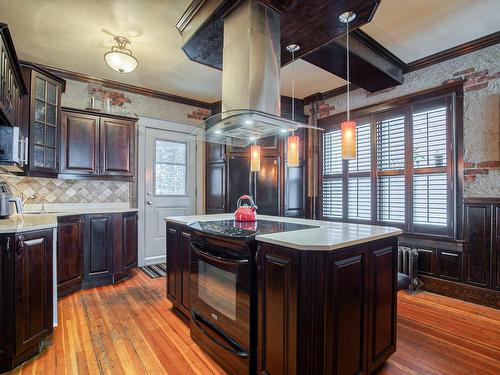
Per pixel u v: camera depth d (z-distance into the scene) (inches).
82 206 150.6
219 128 93.3
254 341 65.6
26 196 134.0
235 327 69.2
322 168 177.8
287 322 57.7
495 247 110.0
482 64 114.4
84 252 128.4
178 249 101.3
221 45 94.8
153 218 174.7
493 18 98.9
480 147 114.6
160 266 168.6
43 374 69.4
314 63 116.9
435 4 91.1
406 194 136.3
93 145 140.5
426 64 129.6
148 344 83.3
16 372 70.0
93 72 145.8
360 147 156.9
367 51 115.8
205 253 78.3
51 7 92.2
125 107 165.8
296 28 85.6
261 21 77.4
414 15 97.0
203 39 91.6
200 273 83.0
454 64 122.1
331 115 172.4
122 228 140.3
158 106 178.2
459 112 120.1
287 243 57.8
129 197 166.4
